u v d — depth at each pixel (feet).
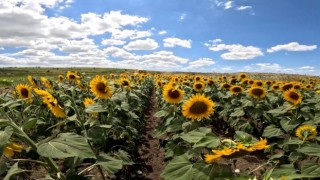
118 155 18.86
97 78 28.04
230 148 8.16
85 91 43.21
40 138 22.36
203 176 9.33
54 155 9.71
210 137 9.14
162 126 27.04
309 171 12.25
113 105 28.66
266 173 6.96
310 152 12.87
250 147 7.85
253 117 36.42
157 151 32.78
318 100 40.04
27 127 12.12
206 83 56.18
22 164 25.13
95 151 16.89
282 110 31.45
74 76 45.91
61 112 17.25
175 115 27.40
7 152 12.91
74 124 24.70
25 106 31.65
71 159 14.20
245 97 42.37
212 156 8.16
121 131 27.04
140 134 39.37
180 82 60.34
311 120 28.09
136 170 27.25
